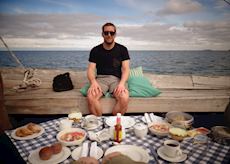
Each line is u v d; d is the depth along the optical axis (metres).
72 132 1.67
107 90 2.98
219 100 3.07
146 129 1.60
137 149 1.41
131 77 3.27
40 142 1.56
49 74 3.72
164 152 1.36
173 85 3.55
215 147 1.44
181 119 1.79
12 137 1.62
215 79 3.65
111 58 3.00
